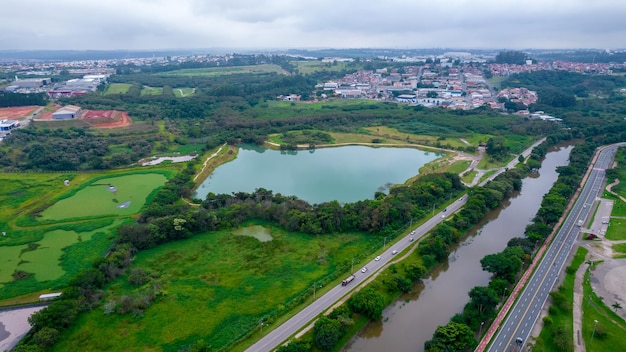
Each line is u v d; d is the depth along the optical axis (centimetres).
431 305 13638
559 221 19238
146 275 14312
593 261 15612
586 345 11244
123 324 11906
